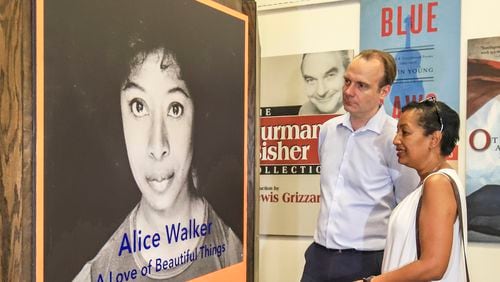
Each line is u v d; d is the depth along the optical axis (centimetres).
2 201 64
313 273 216
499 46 241
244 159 115
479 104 244
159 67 88
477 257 245
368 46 269
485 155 243
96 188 76
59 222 70
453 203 149
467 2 248
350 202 204
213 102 103
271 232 294
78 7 72
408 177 191
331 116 279
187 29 95
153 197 87
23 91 65
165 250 91
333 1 278
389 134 197
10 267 64
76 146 72
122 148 80
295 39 289
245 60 115
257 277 123
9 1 64
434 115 159
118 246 80
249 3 117
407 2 259
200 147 99
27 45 66
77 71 72
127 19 81
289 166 290
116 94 79
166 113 90
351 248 203
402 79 261
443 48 252
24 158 66
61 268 70
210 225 103
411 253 154
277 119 293
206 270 102
